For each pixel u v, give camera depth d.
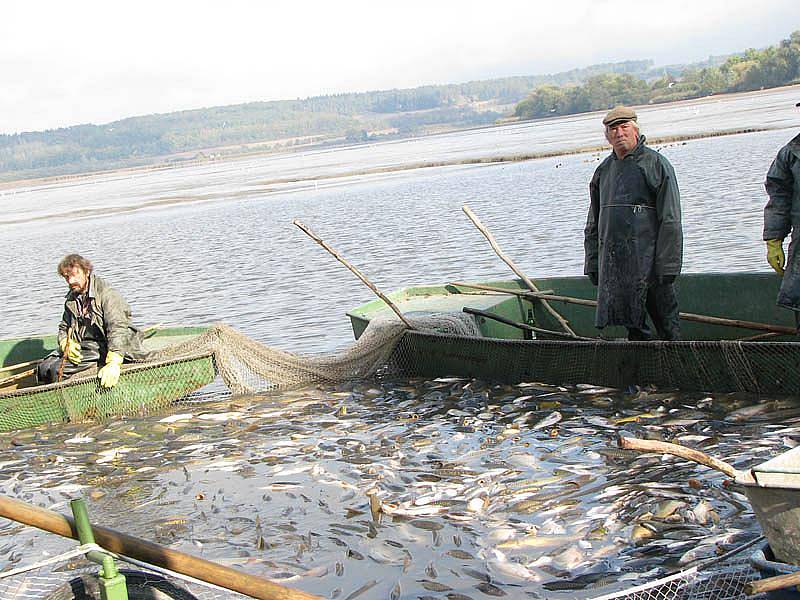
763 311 10.06
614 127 8.81
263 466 8.44
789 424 7.69
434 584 5.79
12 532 7.52
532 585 5.63
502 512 6.72
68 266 10.77
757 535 5.70
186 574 4.40
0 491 8.56
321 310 16.80
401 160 88.44
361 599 5.71
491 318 11.17
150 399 10.88
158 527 7.23
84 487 8.42
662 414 8.34
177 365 10.92
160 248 32.41
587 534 6.17
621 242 8.98
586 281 11.62
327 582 5.98
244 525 7.07
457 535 6.43
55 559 4.66
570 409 8.88
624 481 7.01
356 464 8.16
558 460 7.65
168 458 9.02
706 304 10.45
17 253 36.97
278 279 21.22
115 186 120.94
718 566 5.19
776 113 73.00
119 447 9.55
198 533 7.02
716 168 35.44
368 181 59.09
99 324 10.93
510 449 8.05
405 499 7.21
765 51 175.62
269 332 15.35
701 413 8.22
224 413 10.41
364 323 11.59
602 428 8.25
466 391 9.96
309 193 53.75
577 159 53.25
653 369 8.95
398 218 32.75
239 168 137.75
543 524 6.40
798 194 8.10
